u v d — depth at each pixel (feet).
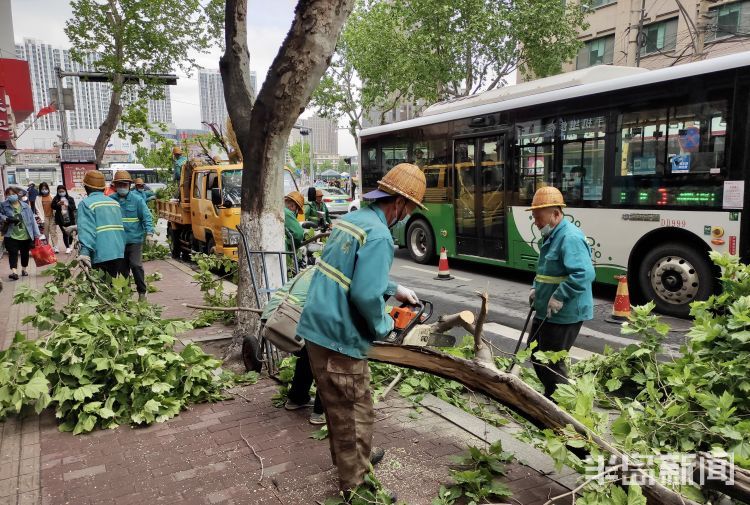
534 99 31.99
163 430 13.58
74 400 13.93
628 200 27.14
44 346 15.03
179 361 15.31
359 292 8.86
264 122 17.58
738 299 13.53
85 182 22.06
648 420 11.38
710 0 75.82
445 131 39.60
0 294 32.30
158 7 61.77
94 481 11.13
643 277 26.61
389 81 91.71
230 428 13.60
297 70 16.81
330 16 16.44
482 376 10.66
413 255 44.37
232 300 25.86
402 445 12.51
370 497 9.88
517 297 30.30
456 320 12.82
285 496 10.46
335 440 9.88
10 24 54.44
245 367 17.62
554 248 13.41
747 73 22.56
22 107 48.47
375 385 16.28
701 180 24.18
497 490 10.14
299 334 9.60
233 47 18.72
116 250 22.47
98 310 17.54
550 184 31.30
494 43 74.90
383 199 9.42
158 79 64.54
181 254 50.11
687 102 24.56
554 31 72.54
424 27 76.59
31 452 12.44
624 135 27.17
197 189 42.06
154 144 66.95
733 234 23.17
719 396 11.97
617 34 89.81
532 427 13.87
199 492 10.66
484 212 36.58
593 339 22.22
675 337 22.24
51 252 36.88
